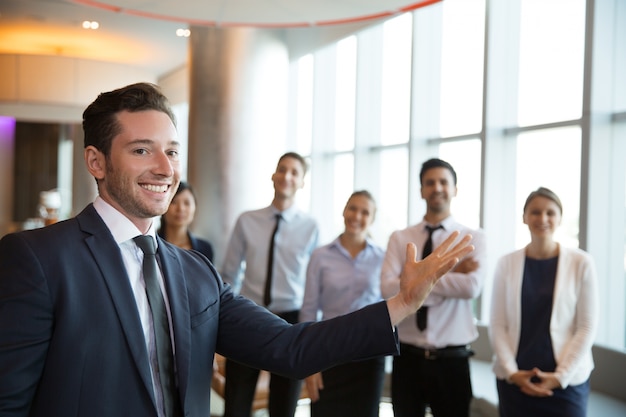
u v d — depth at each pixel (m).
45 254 1.26
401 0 3.80
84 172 13.66
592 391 4.49
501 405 3.13
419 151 6.50
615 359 4.38
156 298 1.39
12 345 1.20
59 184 16.11
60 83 9.55
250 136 7.31
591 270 3.05
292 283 3.90
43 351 1.23
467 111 6.04
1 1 7.68
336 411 3.35
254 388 3.66
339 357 1.48
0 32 9.17
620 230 4.62
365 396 3.31
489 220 5.63
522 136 5.46
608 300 4.63
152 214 1.40
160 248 1.48
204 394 1.45
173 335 1.40
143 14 4.23
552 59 5.12
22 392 1.20
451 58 6.24
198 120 7.32
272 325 1.55
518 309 3.12
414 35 6.42
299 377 1.50
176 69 11.31
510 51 5.56
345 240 3.54
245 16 4.25
